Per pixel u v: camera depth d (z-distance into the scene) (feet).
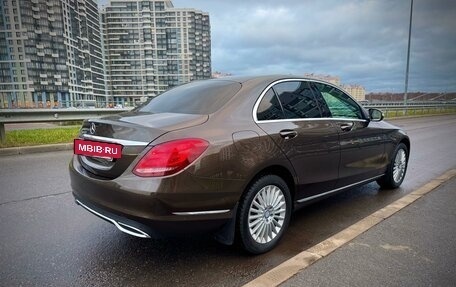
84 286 8.50
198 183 8.59
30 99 228.02
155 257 10.02
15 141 28.81
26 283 8.58
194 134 8.84
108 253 10.23
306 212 14.11
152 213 8.26
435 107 111.96
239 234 9.71
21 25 220.23
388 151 16.35
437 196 15.90
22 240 11.02
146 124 9.16
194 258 9.98
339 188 13.37
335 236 11.31
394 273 9.06
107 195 8.87
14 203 14.58
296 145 10.94
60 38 225.76
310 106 12.28
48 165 22.27
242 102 10.38
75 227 12.12
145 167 8.33
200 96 11.10
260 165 9.74
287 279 8.73
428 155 27.99
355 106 14.60
